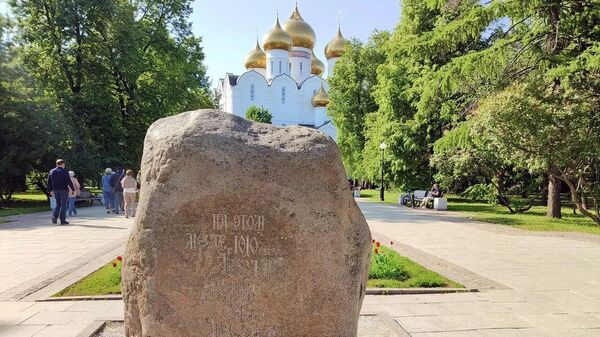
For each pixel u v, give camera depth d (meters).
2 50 21.72
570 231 13.95
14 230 13.01
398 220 16.88
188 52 32.38
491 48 15.48
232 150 3.68
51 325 5.26
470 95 18.83
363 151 33.62
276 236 3.63
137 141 28.41
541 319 5.61
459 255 9.73
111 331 5.10
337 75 38.09
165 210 3.66
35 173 23.72
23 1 24.19
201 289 3.63
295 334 3.65
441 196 22.83
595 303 6.29
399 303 6.24
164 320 3.65
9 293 6.49
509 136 10.46
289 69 63.31
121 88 27.98
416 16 24.78
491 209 22.72
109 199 18.41
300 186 3.66
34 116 21.62
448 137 16.30
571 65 12.41
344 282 3.70
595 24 14.95
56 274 7.58
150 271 3.66
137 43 27.16
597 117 11.47
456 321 5.51
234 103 60.25
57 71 25.91
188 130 3.76
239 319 3.63
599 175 16.53
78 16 24.70
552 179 16.83
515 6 14.95
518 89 10.32
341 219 3.72
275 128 3.93
